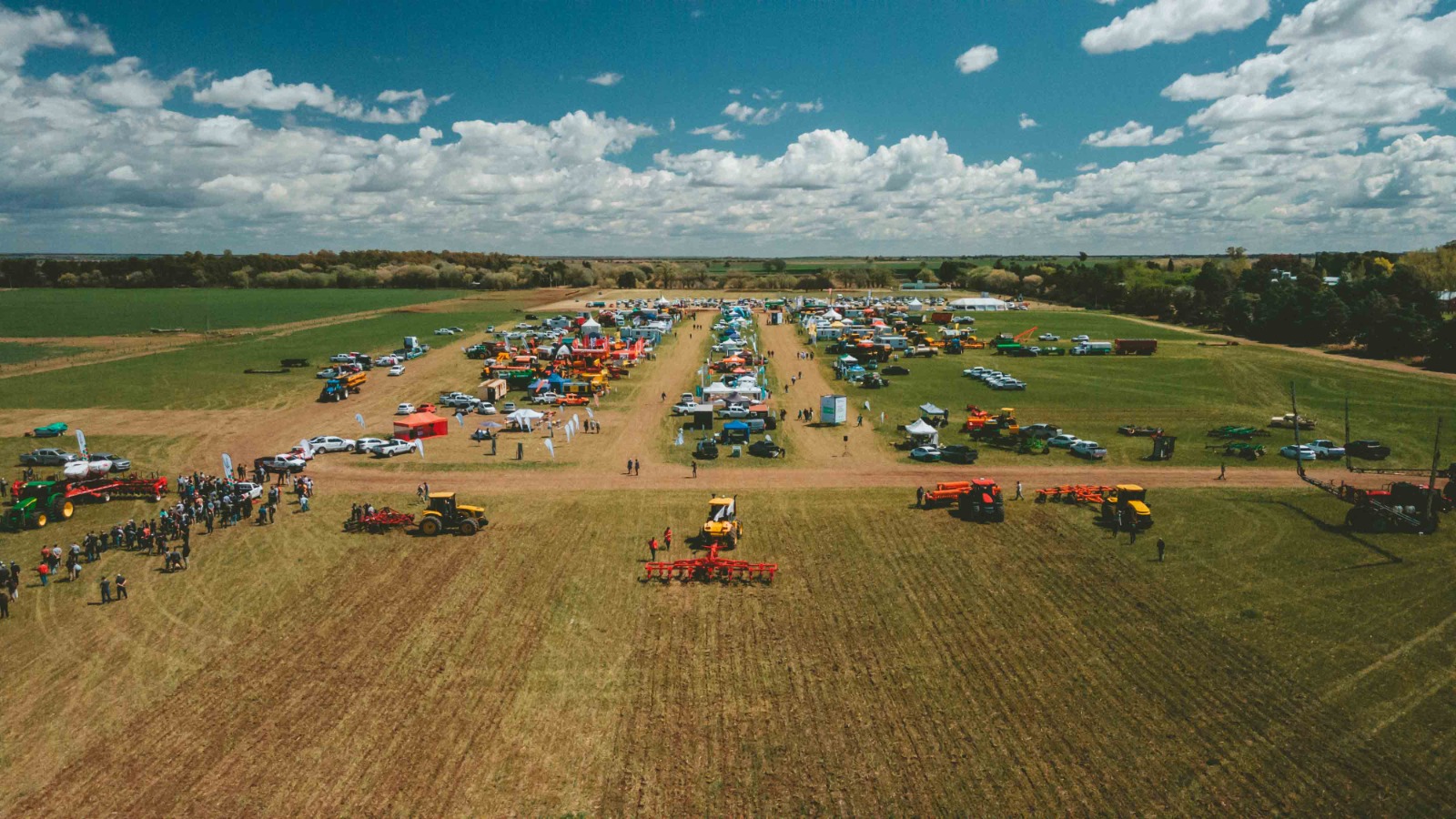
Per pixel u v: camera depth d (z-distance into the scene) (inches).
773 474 2824.8
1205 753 1239.5
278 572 1953.7
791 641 1601.9
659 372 5083.7
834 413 3590.1
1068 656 1534.2
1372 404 3902.6
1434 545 2070.6
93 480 2593.5
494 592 1840.6
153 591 1850.4
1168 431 3444.9
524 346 5964.6
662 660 1528.1
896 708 1360.7
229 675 1480.1
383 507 2482.8
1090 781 1172.5
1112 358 5526.6
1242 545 2090.3
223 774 1202.6
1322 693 1405.0
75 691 1432.1
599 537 2198.6
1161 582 1863.9
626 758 1232.2
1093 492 2472.9
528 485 2701.8
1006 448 3189.0
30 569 1979.6
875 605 1759.4
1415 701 1374.3
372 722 1331.2
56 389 4254.4
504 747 1259.8
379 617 1712.6
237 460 3009.4
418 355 5610.2
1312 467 2878.9
